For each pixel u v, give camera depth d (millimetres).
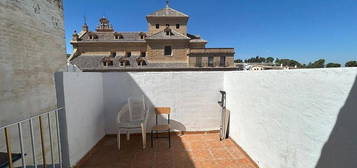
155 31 20938
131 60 18703
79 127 2922
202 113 4305
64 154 2564
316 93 1707
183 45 19328
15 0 3559
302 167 1897
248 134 3123
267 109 2547
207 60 18234
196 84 4223
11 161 1595
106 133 4160
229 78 3943
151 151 3420
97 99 3703
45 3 4488
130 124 3488
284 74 2178
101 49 20406
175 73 4156
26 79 3814
